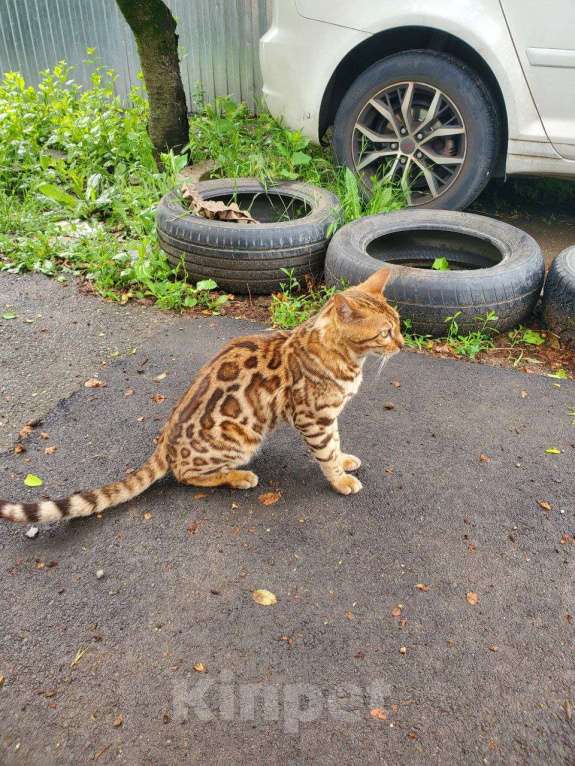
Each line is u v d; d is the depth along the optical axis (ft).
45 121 11.81
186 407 4.56
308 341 4.39
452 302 6.25
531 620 3.81
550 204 9.78
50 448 5.16
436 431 5.35
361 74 8.16
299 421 4.52
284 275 7.25
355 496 4.70
